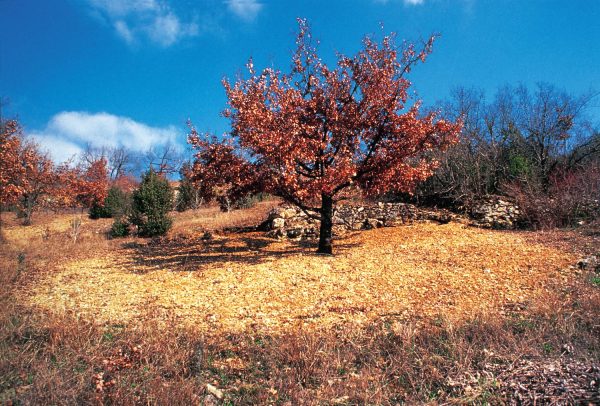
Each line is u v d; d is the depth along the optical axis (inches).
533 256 379.2
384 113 451.5
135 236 701.3
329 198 469.4
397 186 494.3
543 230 509.4
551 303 255.6
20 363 199.5
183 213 1002.1
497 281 323.9
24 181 894.4
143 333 241.9
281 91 461.7
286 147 396.8
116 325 268.1
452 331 225.6
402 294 311.6
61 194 1048.2
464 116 864.3
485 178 748.0
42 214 1152.2
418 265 387.9
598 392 159.5
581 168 724.7
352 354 212.4
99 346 222.4
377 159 450.3
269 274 379.9
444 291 310.7
